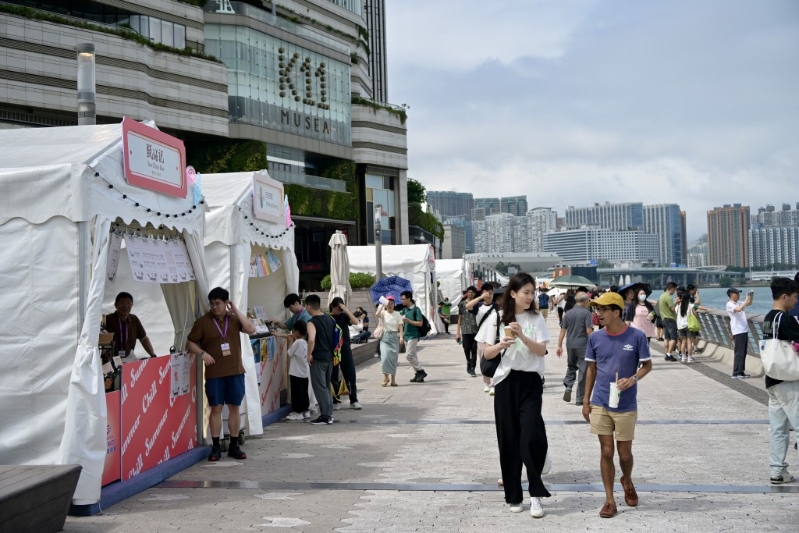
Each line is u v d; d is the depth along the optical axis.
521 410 6.98
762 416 12.05
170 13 44.50
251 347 11.36
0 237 7.47
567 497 7.49
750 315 18.28
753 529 6.27
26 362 7.39
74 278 7.41
